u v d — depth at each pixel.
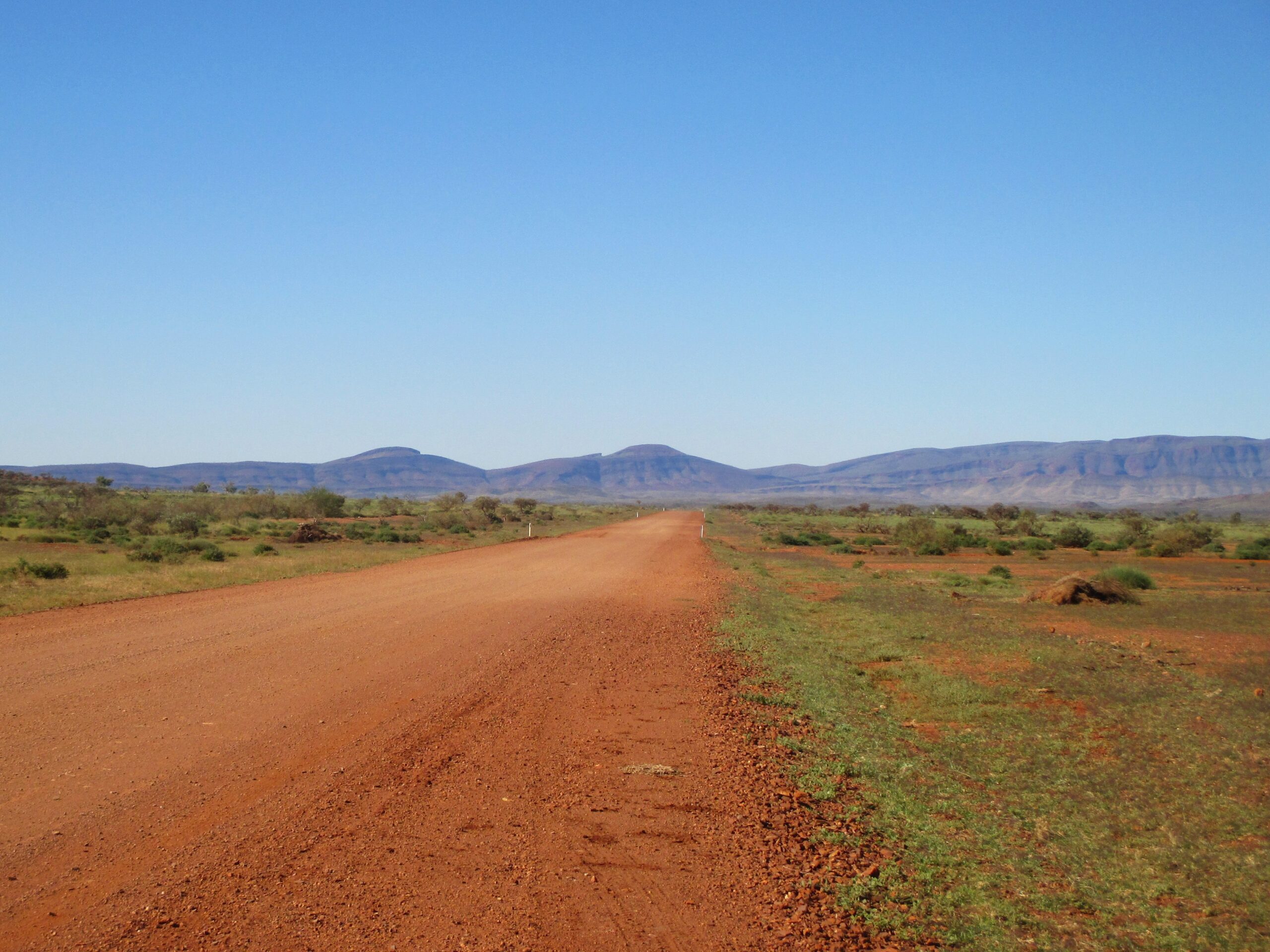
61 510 60.53
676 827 6.20
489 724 8.80
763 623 16.83
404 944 4.34
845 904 5.03
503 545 39.88
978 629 16.30
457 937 4.45
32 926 4.37
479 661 12.02
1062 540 47.16
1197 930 4.89
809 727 9.37
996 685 11.62
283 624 14.61
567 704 9.87
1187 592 23.55
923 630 16.25
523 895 4.98
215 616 15.34
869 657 14.03
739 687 11.10
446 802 6.49
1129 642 15.07
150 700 9.21
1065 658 13.27
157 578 21.30
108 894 4.75
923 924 4.87
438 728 8.54
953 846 6.07
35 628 13.59
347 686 10.16
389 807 6.32
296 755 7.48
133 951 4.16
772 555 41.44
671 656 13.08
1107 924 4.98
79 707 8.80
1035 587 24.72
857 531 70.75
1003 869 5.71
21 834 5.57
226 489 114.56
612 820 6.29
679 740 8.55
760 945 4.54
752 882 5.32
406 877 5.14
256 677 10.45
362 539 44.16
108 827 5.73
